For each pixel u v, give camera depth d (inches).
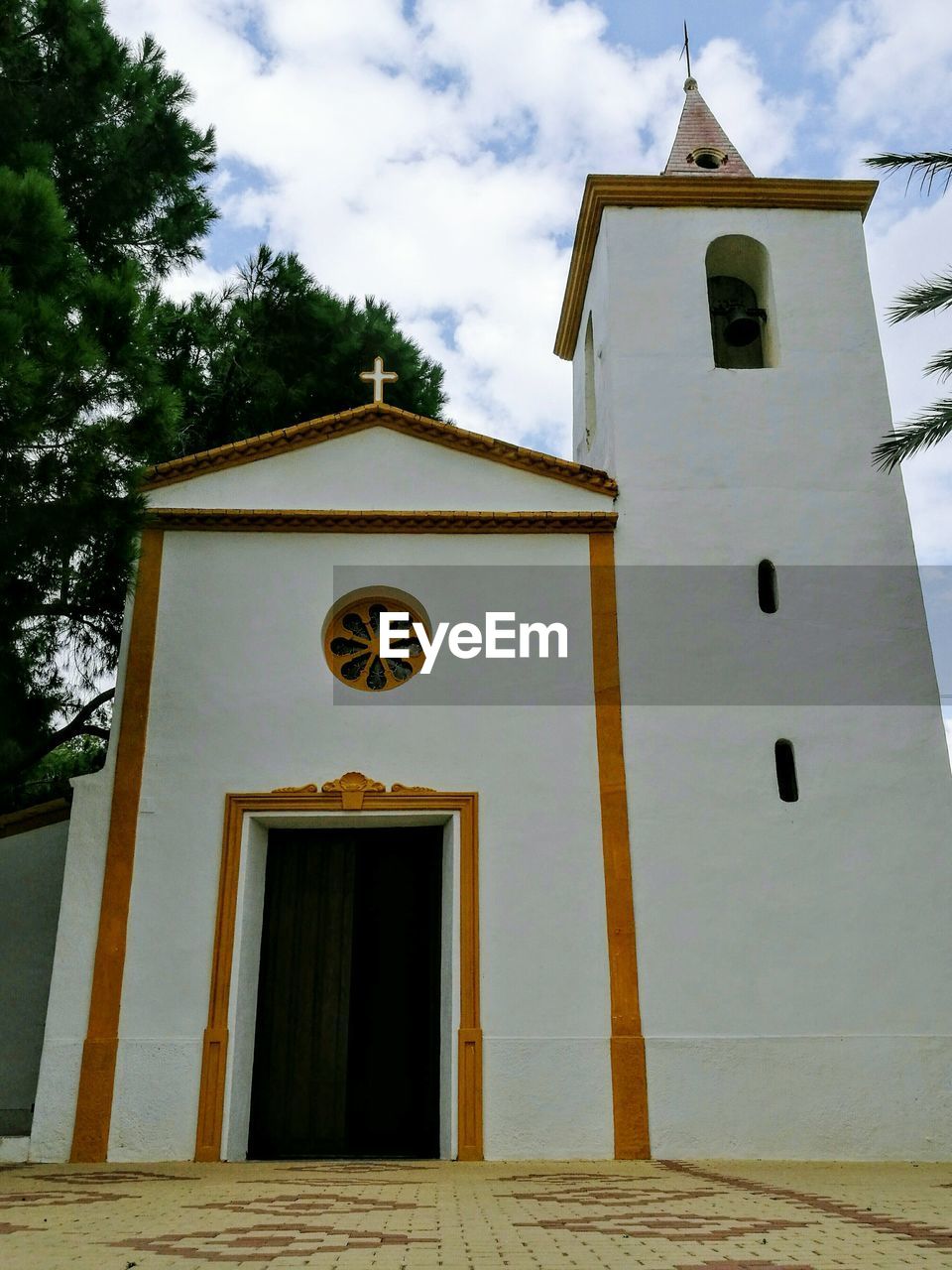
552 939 405.7
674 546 472.7
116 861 410.3
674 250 536.1
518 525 470.3
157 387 364.8
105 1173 329.7
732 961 405.4
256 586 457.1
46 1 470.0
